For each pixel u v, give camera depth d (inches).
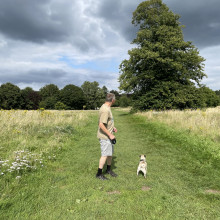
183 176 164.9
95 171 174.1
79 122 495.2
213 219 100.3
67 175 160.6
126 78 967.0
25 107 2596.0
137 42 942.4
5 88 2443.4
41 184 139.6
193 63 909.2
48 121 415.5
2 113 415.5
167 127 406.6
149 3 932.6
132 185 142.9
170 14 881.5
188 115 516.4
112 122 159.6
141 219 99.2
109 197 122.2
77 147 268.4
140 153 242.2
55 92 3565.5
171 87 874.8
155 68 913.5
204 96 936.9
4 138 259.8
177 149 261.0
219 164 195.3
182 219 99.6
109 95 157.1
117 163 201.0
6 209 104.4
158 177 161.5
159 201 117.2
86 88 3422.7
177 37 857.5
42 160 193.3
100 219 99.1
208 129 328.8
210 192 135.5
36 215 100.6
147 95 898.7
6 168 158.2
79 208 108.0
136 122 568.1
